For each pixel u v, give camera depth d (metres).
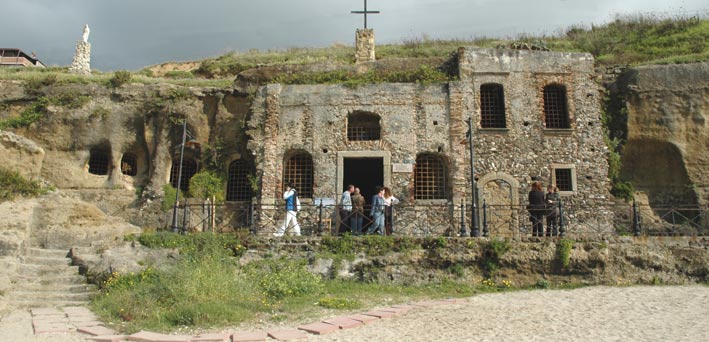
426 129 20.36
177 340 8.67
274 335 8.99
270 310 11.23
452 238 14.96
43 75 23.27
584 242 15.08
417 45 32.00
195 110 22.25
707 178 20.73
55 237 15.52
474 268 14.88
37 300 12.01
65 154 21.98
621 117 21.56
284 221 17.98
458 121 20.36
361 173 24.61
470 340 8.53
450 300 12.63
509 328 9.41
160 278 12.54
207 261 13.62
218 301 11.10
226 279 12.43
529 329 9.33
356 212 16.61
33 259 13.84
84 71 30.23
